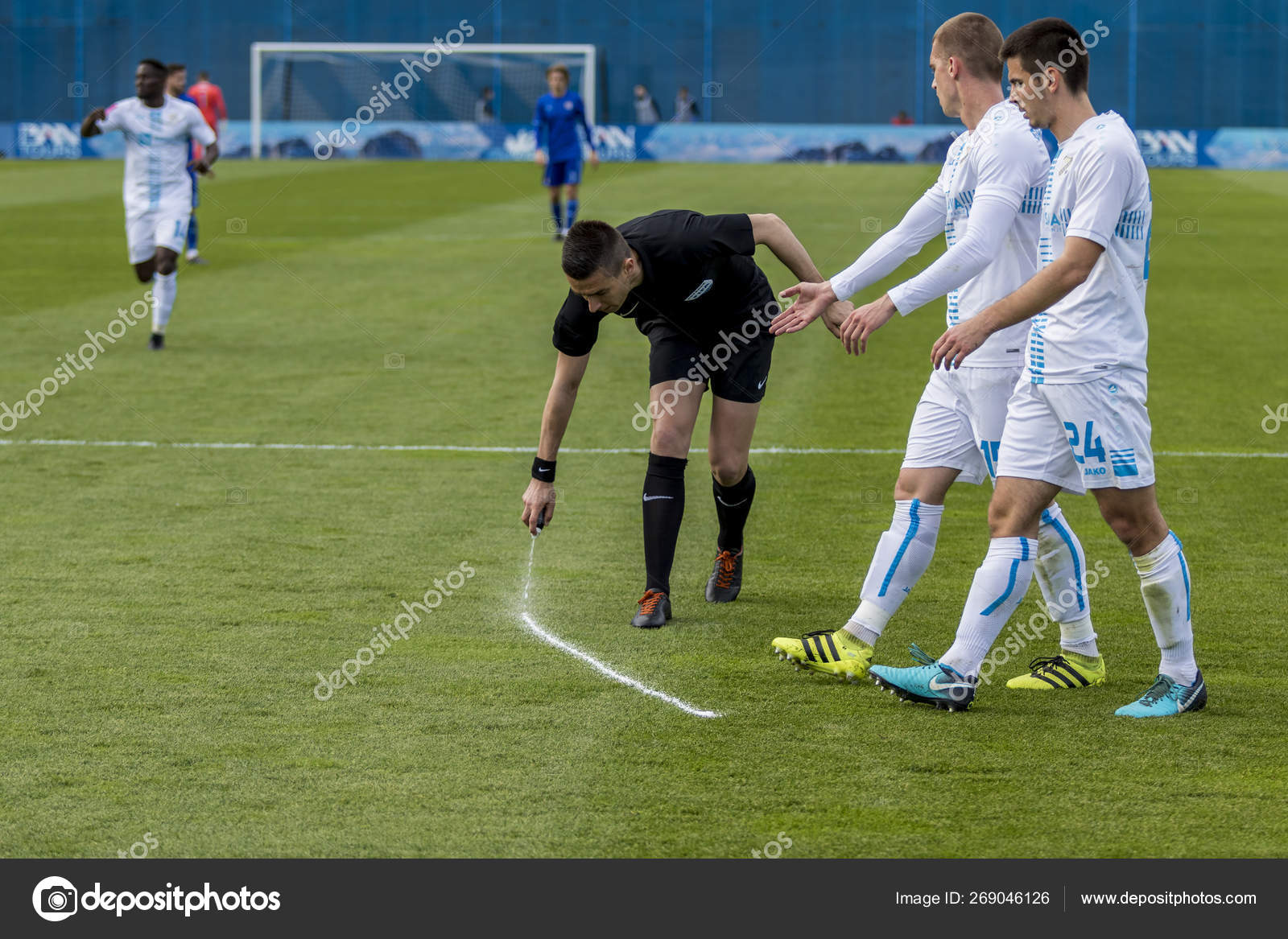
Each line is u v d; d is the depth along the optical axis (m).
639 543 19.20
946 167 14.06
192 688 13.47
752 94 131.62
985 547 19.17
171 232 34.69
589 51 129.12
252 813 10.75
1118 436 12.59
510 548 18.86
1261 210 76.12
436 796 11.07
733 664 14.41
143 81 34.12
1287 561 18.23
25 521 19.95
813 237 56.62
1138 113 126.25
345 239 61.38
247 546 18.81
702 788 11.24
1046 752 12.01
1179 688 12.96
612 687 13.64
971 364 13.83
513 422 27.17
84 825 10.54
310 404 28.72
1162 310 42.38
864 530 19.97
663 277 15.23
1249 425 27.12
